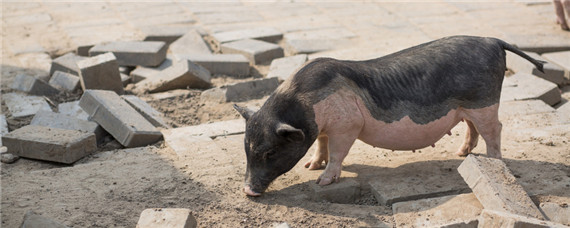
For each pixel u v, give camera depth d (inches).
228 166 260.1
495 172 214.5
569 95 376.8
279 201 229.9
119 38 489.4
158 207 224.8
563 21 489.4
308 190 237.9
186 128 310.3
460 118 238.7
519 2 573.9
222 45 460.4
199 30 507.5
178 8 575.8
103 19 542.0
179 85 385.1
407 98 227.6
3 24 525.0
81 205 226.1
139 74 405.4
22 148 275.7
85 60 370.0
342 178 241.3
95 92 311.3
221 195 233.5
